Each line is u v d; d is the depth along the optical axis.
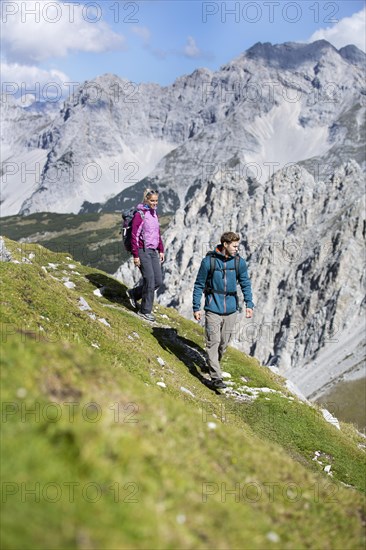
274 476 9.44
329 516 9.12
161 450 7.78
